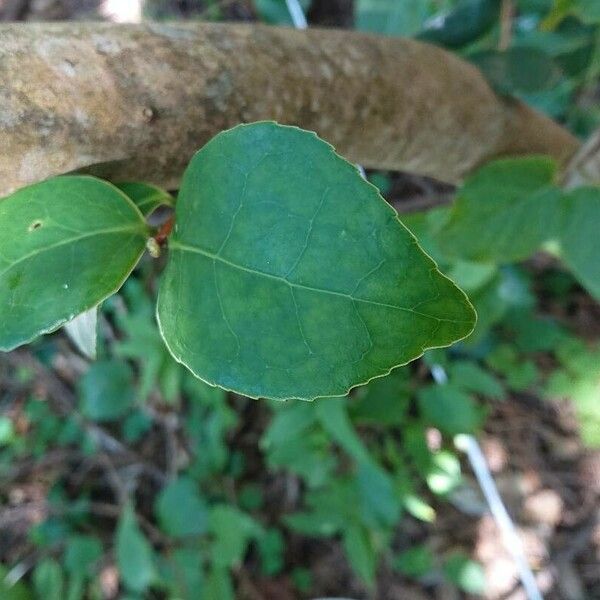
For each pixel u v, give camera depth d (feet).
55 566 1.53
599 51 0.87
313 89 0.51
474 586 1.46
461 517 1.50
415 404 1.44
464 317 0.28
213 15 1.55
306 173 0.31
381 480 1.35
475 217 0.73
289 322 0.31
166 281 0.36
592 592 1.44
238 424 1.56
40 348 1.66
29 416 1.64
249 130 0.32
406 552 1.49
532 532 1.48
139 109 0.42
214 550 1.43
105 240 0.38
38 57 0.39
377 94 0.56
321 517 1.38
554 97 1.26
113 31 0.42
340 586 1.51
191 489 1.48
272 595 1.51
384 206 0.29
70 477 1.63
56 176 0.39
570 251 0.75
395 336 0.29
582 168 0.73
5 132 0.38
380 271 0.29
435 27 0.79
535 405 1.52
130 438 1.61
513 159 0.70
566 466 1.49
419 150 0.65
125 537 1.44
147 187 0.42
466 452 1.48
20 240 0.37
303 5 1.46
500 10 0.78
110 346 1.57
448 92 0.63
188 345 0.33
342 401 1.29
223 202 0.33
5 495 1.62
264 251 0.31
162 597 1.53
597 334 1.46
